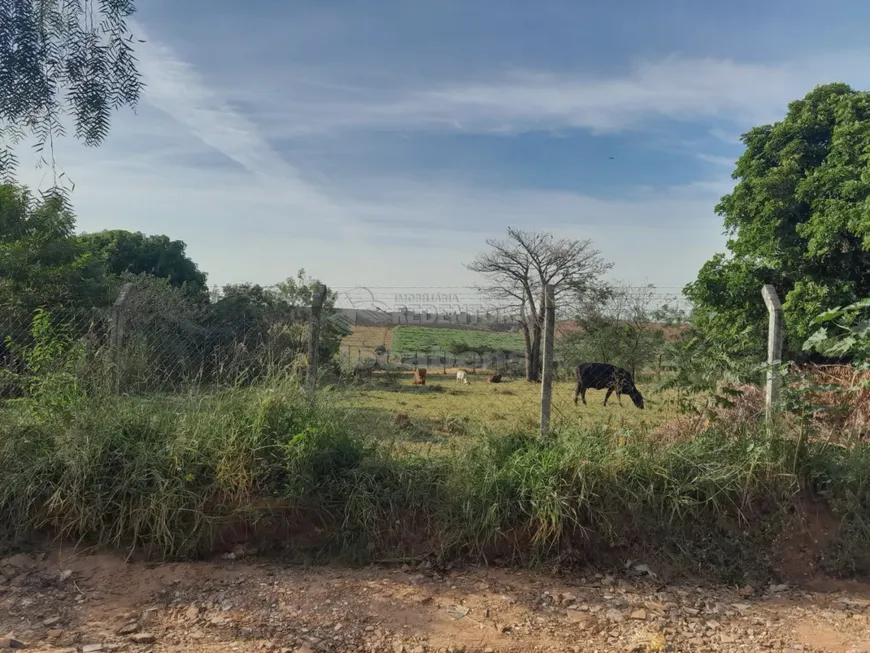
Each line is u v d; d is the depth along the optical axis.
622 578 4.11
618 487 4.40
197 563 4.07
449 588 3.87
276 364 5.29
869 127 13.68
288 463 4.41
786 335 12.60
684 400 5.25
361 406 5.41
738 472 4.59
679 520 4.43
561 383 12.66
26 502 4.19
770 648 3.35
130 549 4.12
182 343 5.65
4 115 4.85
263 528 4.28
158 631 3.30
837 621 3.69
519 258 24.06
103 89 5.02
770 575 4.23
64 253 12.15
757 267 14.52
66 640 3.19
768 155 16.06
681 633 3.47
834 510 4.61
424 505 4.39
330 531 4.31
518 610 3.64
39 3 4.82
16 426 4.51
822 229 12.84
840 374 5.95
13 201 12.09
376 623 3.44
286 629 3.35
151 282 14.95
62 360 5.03
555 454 4.56
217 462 4.33
